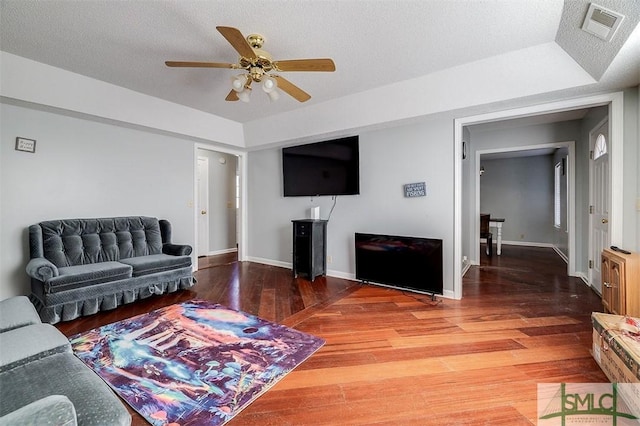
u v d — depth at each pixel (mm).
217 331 2305
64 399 829
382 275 3443
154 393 1545
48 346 1261
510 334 2252
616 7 1544
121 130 3643
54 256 2850
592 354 1920
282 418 1378
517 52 2359
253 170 5105
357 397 1528
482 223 5691
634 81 2248
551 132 4246
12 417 739
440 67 2666
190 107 3764
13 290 2871
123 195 3670
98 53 2449
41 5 1841
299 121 3953
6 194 2832
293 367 1800
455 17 1942
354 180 3805
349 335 2250
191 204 4391
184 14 1935
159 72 2785
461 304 2945
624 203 2430
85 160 3342
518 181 7055
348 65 2623
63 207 3184
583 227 3887
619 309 2146
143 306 2895
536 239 6871
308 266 3910
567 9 1803
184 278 3412
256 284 3719
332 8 1863
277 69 2088
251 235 5176
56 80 2746
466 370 1768
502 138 4598
